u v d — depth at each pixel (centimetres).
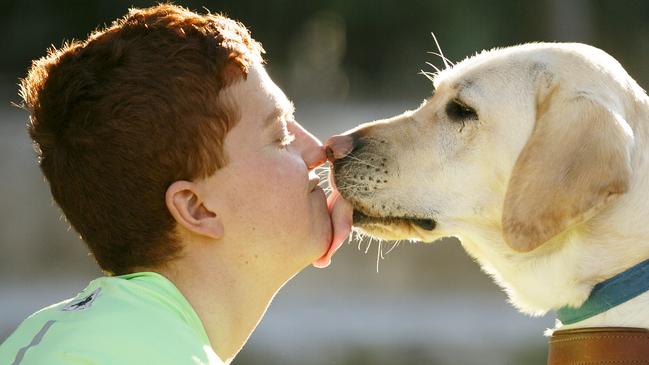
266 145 477
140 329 416
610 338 538
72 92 454
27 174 1811
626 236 547
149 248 462
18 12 2645
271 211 476
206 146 456
